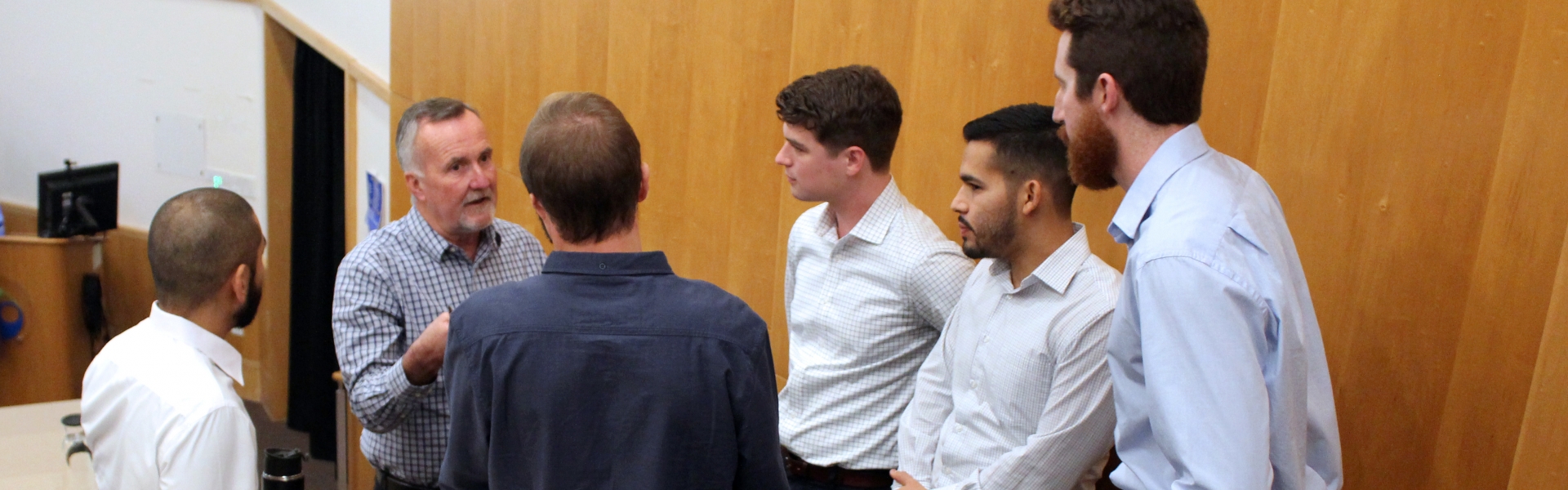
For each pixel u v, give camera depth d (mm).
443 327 1551
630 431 1134
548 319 1147
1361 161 1451
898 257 1703
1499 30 1301
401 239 1808
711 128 2547
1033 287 1492
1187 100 1107
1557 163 1249
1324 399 1156
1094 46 1119
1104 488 1814
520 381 1138
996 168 1466
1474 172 1335
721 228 2555
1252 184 1141
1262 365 1034
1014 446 1495
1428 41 1367
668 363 1142
